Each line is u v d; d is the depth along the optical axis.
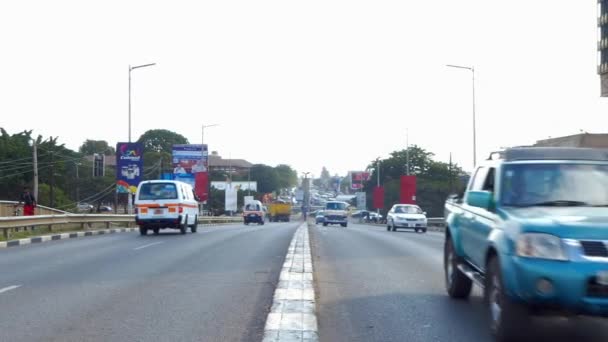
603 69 55.53
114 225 36.38
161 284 12.42
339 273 14.54
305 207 122.38
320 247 22.19
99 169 46.50
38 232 26.91
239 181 136.88
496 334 7.78
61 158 69.12
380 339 8.12
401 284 12.75
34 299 10.72
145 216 28.67
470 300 10.84
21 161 64.00
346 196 153.50
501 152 9.16
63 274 13.86
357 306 10.32
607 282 6.88
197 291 11.59
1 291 11.52
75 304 10.28
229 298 10.89
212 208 97.12
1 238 23.03
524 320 7.41
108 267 15.16
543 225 7.24
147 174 83.25
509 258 7.34
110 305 10.21
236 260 16.86
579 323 8.89
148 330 8.50
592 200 8.39
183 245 22.00
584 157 8.88
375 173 99.88
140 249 20.25
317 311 9.89
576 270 6.91
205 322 9.01
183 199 29.33
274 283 12.60
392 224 39.09
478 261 9.10
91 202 72.50
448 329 8.63
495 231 8.03
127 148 39.62
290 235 28.78
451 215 10.97
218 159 150.50
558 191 8.48
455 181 76.31
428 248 21.77
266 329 8.30
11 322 8.93
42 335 8.20
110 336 8.16
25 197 28.67
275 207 90.31
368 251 20.47
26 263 16.03
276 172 153.25
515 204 8.41
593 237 7.04
